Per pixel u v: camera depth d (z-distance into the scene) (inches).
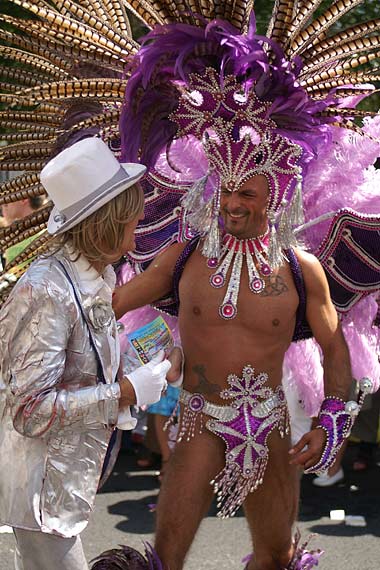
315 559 127.7
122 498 210.7
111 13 121.5
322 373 134.8
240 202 116.0
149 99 117.1
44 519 96.5
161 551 117.2
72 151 97.6
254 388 119.2
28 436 95.2
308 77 116.7
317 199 129.7
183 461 119.5
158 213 130.1
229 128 114.4
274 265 117.3
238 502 119.8
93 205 94.8
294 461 117.9
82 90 113.3
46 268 95.8
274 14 117.3
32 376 93.7
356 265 127.9
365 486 222.1
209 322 118.6
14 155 121.6
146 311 133.6
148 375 99.7
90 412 95.5
